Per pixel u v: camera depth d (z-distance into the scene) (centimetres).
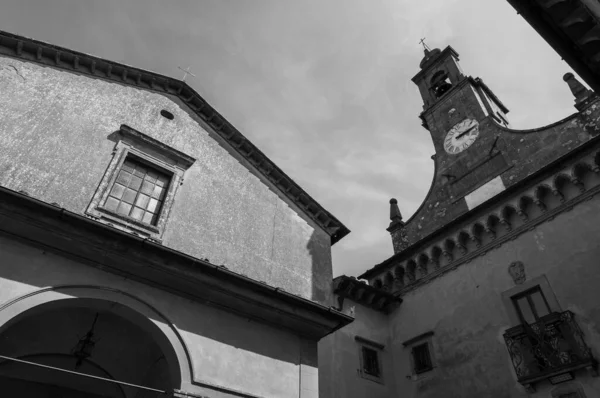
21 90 909
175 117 1172
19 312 680
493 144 1861
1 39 934
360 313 1692
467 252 1630
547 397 1191
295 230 1227
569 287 1282
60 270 757
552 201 1437
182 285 866
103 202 888
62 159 880
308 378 948
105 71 1091
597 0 575
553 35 623
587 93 1564
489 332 1422
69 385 999
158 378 945
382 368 1605
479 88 2289
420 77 2670
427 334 1600
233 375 838
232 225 1077
